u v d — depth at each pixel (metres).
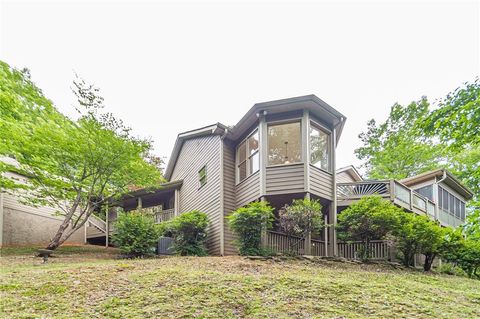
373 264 10.24
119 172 12.60
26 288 5.91
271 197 11.73
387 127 25.59
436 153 22.39
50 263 9.38
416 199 14.79
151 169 13.56
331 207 12.09
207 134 15.07
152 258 11.20
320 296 5.98
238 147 13.85
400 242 10.82
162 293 5.76
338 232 11.64
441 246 11.34
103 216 19.06
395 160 24.27
